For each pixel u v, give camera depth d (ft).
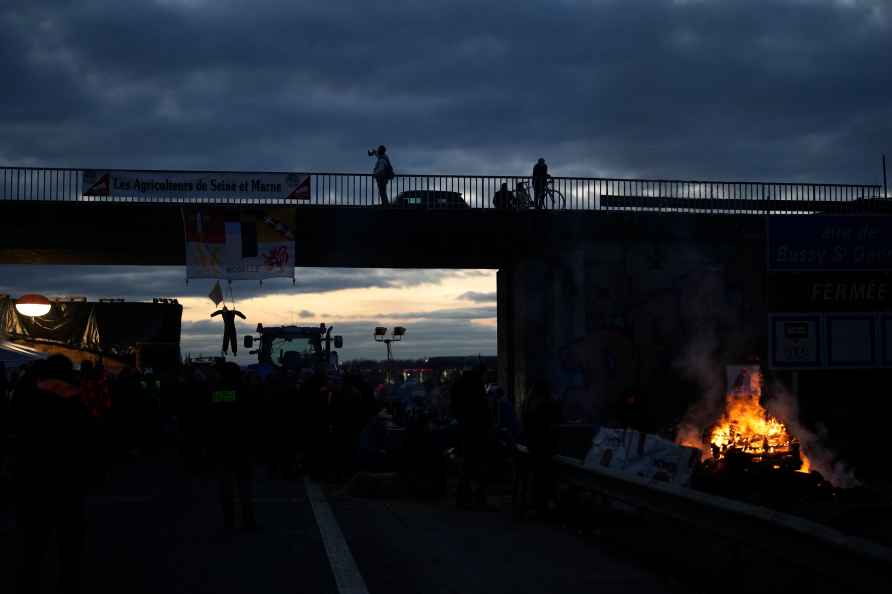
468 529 33.42
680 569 25.08
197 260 77.05
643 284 80.59
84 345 127.65
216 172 78.33
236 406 31.96
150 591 21.90
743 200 83.87
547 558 27.12
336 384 56.59
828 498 39.06
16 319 126.93
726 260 81.25
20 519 20.59
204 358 120.98
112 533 31.12
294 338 88.38
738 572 23.11
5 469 40.32
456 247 82.28
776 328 46.06
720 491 39.75
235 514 35.78
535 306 80.53
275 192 78.84
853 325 46.21
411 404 70.13
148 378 75.66
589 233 80.38
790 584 22.61
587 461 38.14
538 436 36.24
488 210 79.92
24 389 21.17
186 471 57.31
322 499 42.60
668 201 83.20
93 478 21.53
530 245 81.05
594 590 22.52
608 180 83.05
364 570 24.54
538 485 36.47
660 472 36.32
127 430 64.03
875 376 71.46
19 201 75.77
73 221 76.79
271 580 23.13
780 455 44.11
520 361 82.58
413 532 32.14
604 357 79.56
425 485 43.83
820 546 17.19
